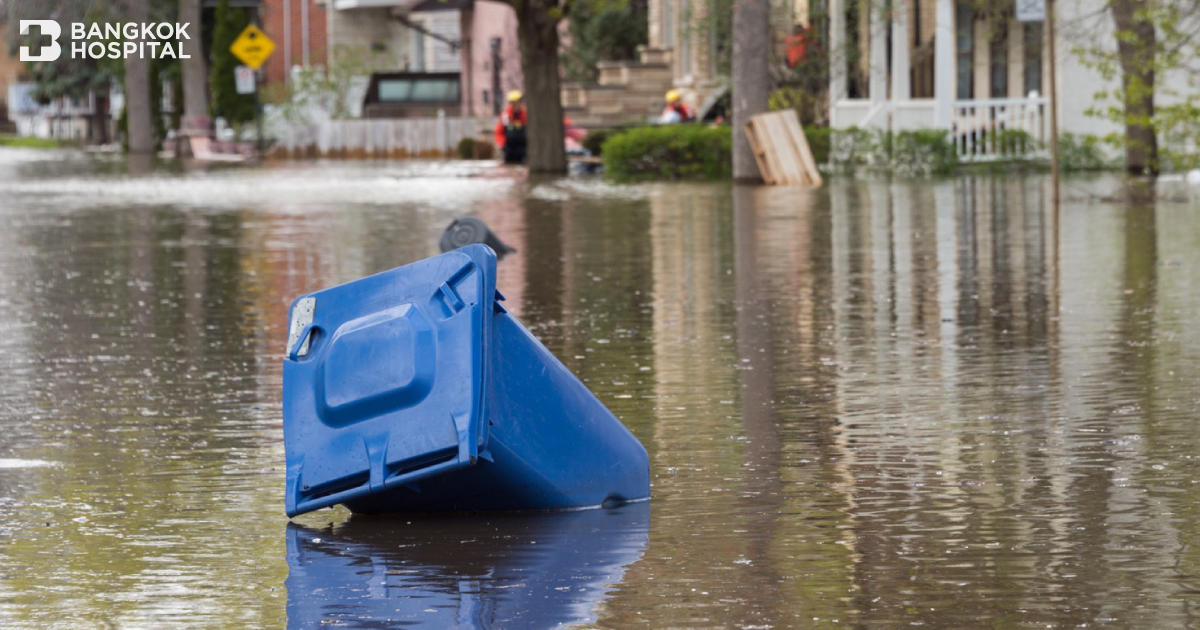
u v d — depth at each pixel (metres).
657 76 62.91
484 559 8.16
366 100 83.25
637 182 47.12
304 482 8.92
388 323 8.87
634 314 17.91
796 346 15.37
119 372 14.59
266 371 14.57
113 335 17.05
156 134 98.94
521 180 49.66
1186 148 43.16
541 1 55.06
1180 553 7.97
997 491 9.40
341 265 23.88
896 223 29.47
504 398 9.02
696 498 9.41
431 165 64.69
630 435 9.54
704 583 7.64
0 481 10.12
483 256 8.86
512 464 8.98
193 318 18.39
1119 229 26.75
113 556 8.34
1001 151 48.28
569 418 9.21
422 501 9.15
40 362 15.23
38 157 84.81
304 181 51.66
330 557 8.27
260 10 103.81
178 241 28.61
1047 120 48.34
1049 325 16.31
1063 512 8.86
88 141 118.12
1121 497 9.18
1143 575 7.62
